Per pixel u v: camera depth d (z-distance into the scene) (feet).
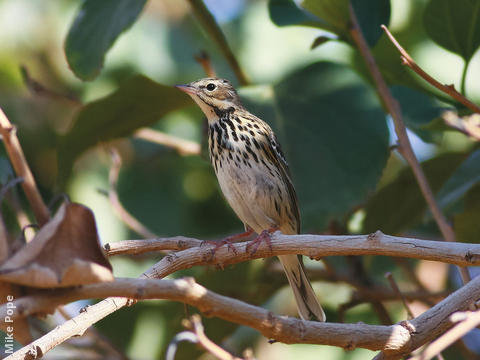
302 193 32.91
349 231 40.14
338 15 31.68
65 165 37.06
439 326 20.90
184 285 17.38
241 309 18.28
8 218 39.06
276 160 37.73
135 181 47.03
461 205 39.78
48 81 49.49
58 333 22.66
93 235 15.43
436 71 44.60
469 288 21.47
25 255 15.06
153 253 41.81
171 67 48.96
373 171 33.32
